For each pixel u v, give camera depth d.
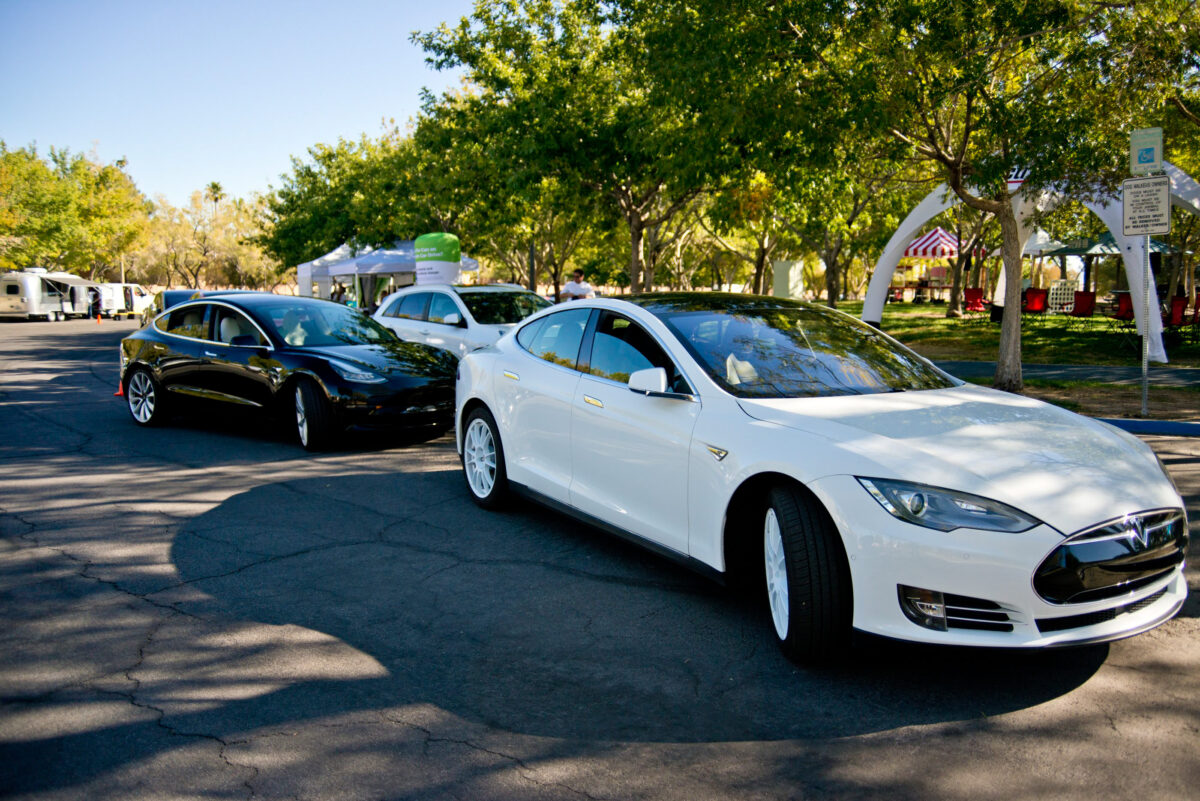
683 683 3.29
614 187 18.02
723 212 17.86
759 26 10.62
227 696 3.18
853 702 3.12
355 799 2.52
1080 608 2.97
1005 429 3.54
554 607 4.11
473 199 23.36
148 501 6.18
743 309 4.80
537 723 2.98
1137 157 8.76
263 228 44.72
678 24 11.55
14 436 8.94
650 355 4.46
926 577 2.99
